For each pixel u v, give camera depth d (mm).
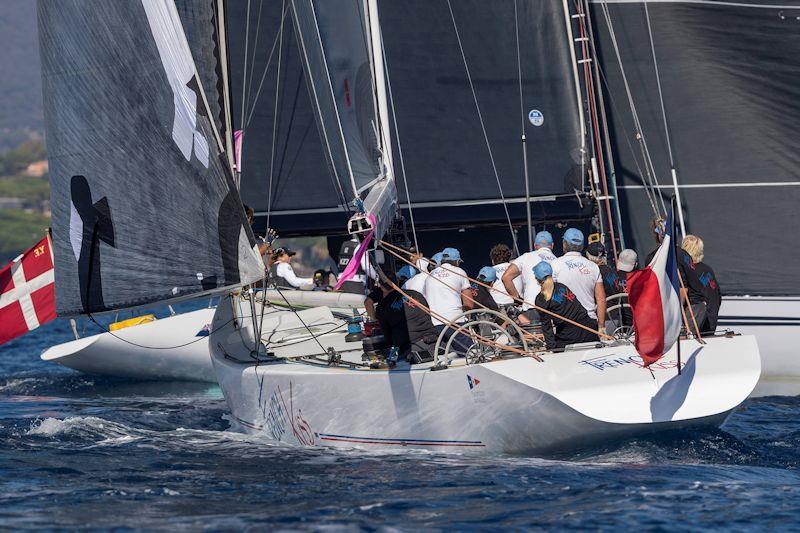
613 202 57500
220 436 40250
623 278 38094
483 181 56375
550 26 56438
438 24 56438
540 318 34125
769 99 56500
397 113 56000
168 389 59625
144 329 61906
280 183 58156
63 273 37000
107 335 61906
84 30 35656
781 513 27250
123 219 35906
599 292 34781
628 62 58469
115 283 36219
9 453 36531
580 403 31078
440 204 56062
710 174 57188
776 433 38594
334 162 40406
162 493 30516
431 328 36125
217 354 42469
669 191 57719
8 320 54812
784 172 56125
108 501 29734
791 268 55469
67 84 36219
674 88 58000
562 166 56500
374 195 36375
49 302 55250
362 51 40594
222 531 26484
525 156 53781
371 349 37469
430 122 56219
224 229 34594
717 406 31547
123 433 40812
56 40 36219
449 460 33219
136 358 62156
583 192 56156
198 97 34469
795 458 33250
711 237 56781
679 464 32250
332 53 39562
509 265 37688
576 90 56469
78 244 36656
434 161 56125
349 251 44469
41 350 95750
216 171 34531
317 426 36875
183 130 34750
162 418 47000
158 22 34594
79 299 36781
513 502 28484
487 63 56625
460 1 56500
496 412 32156
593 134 57031
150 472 33281
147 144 35344
